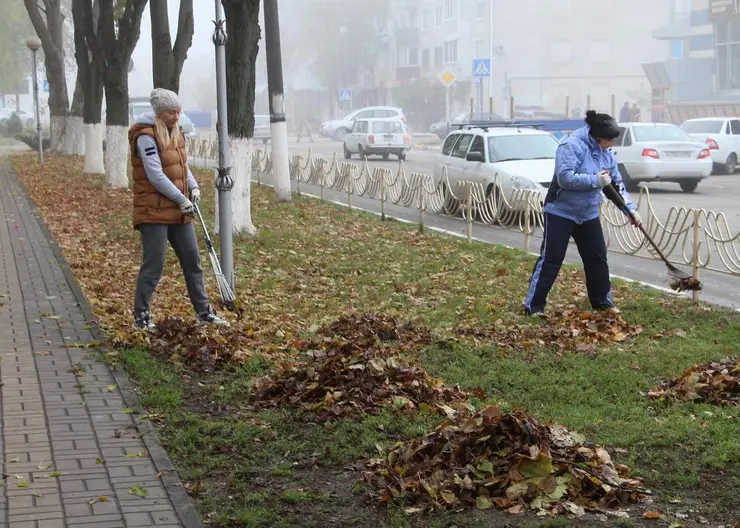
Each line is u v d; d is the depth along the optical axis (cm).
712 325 954
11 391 701
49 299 1037
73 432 616
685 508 508
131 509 500
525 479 514
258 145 5366
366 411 658
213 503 519
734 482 541
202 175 2933
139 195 889
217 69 1052
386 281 1226
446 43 7862
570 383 741
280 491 538
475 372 774
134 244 1520
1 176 2911
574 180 974
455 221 1956
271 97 2200
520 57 7481
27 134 4403
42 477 541
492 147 1977
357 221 1889
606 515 497
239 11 1571
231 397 709
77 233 1636
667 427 629
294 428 640
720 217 1148
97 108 2922
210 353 800
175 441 608
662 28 6456
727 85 5359
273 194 2434
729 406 673
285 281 1230
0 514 491
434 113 7419
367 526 493
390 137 3947
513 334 904
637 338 898
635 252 1365
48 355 800
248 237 1605
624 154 2502
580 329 916
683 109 4966
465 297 1110
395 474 531
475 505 505
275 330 912
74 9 2881
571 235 1025
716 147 3103
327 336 877
